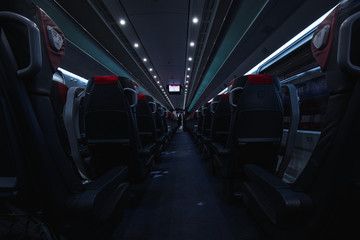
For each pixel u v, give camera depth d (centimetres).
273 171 206
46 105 78
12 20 62
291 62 346
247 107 179
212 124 334
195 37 675
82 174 224
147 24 571
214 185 291
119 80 182
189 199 237
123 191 138
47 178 75
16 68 66
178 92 1641
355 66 59
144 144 371
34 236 84
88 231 93
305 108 291
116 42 686
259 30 419
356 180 69
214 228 170
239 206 215
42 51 75
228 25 525
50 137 79
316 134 249
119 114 184
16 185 69
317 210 78
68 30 500
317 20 274
